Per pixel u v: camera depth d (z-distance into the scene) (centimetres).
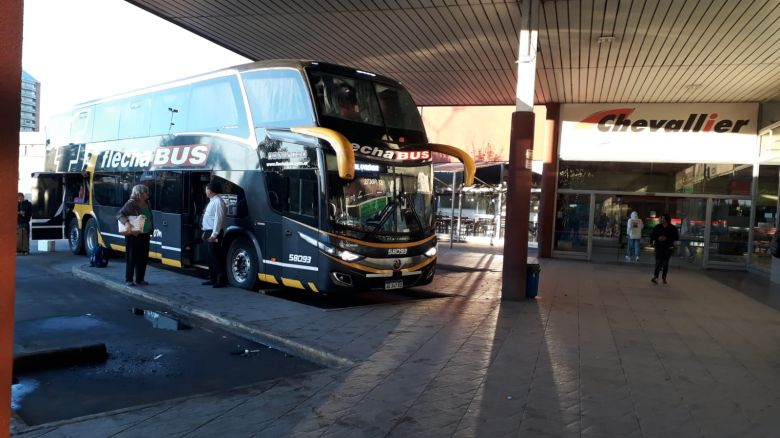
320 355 685
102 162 1484
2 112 209
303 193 980
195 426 459
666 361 687
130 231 1066
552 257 1961
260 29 1291
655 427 478
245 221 1084
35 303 965
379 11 1130
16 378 603
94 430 446
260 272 1055
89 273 1207
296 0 1096
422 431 457
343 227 956
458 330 810
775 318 993
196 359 689
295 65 999
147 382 603
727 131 1794
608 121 1888
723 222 1808
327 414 491
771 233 1630
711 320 955
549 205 1945
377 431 456
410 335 773
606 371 636
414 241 1048
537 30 1027
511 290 1062
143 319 880
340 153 886
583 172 1922
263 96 1061
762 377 633
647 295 1216
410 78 1642
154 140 1314
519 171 1048
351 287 960
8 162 212
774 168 1678
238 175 1102
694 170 1830
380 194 1012
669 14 1022
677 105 1828
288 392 546
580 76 1502
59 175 1656
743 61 1284
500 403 524
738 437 461
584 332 826
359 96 1023
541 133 2489
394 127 1059
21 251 1584
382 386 565
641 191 1880
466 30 1210
